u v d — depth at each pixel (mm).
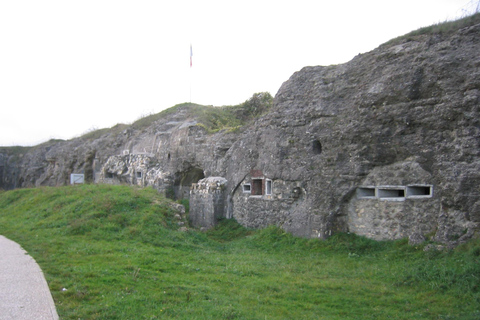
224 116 29266
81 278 7594
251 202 16547
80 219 13438
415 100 10680
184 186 24391
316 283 8406
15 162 51938
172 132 26062
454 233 9305
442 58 10219
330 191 12672
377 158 11562
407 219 10797
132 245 11164
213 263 10078
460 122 9609
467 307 6879
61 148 44656
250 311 6555
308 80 14758
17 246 11109
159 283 7684
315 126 13555
